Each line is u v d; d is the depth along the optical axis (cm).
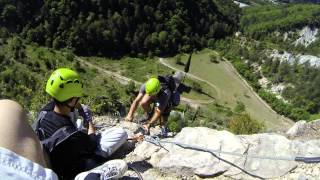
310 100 15325
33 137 131
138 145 732
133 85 12125
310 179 596
